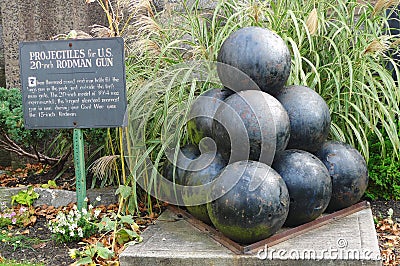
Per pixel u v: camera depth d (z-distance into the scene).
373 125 4.44
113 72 3.91
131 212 4.14
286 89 3.86
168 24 4.96
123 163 4.13
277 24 4.49
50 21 5.77
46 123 4.02
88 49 3.91
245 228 3.10
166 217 3.99
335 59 4.48
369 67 4.77
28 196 4.61
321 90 4.64
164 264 3.18
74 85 3.95
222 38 4.44
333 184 3.79
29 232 4.07
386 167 4.55
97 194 4.57
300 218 3.49
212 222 3.35
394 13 5.80
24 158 5.82
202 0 5.70
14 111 4.70
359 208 3.98
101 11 5.70
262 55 3.55
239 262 3.11
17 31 5.79
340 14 4.64
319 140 3.78
